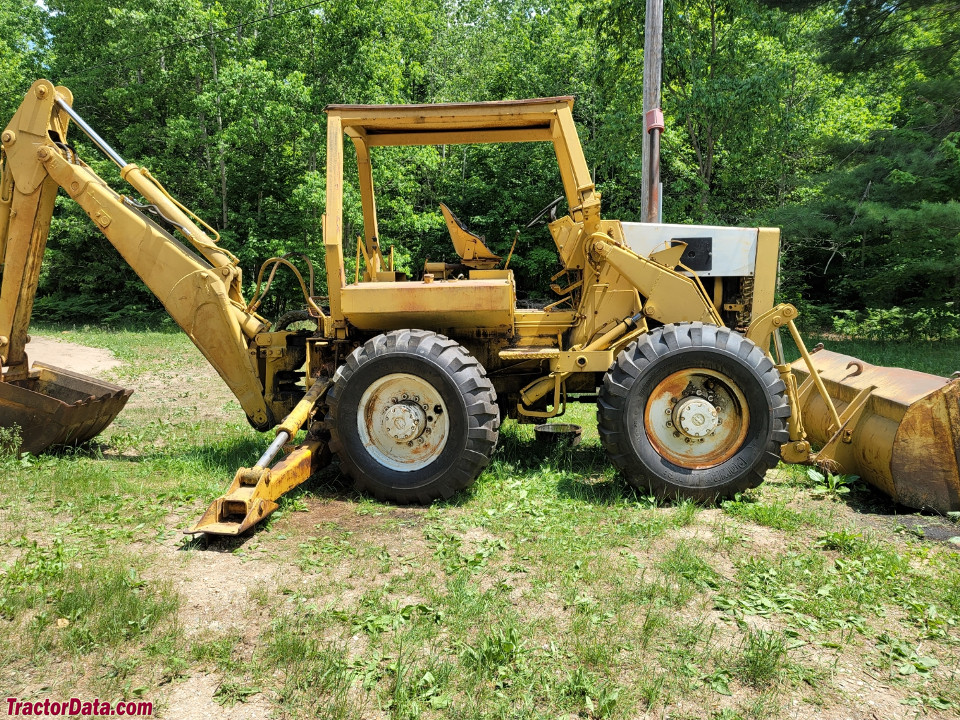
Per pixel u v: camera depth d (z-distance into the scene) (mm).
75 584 3223
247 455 5895
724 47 17203
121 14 19594
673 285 5164
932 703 2568
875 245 17547
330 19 18844
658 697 2561
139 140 20672
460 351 4727
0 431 5449
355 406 4742
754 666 2719
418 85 27875
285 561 3711
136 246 5730
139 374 11586
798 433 5137
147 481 5043
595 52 19641
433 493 4648
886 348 14156
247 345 5809
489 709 2465
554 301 6016
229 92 18297
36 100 5762
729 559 3828
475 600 3217
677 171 18078
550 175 19328
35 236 5887
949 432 4445
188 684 2605
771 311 5203
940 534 4238
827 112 18219
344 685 2566
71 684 2580
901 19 13508
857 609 3273
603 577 3521
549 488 4977
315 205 17984
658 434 4852
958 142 13789
